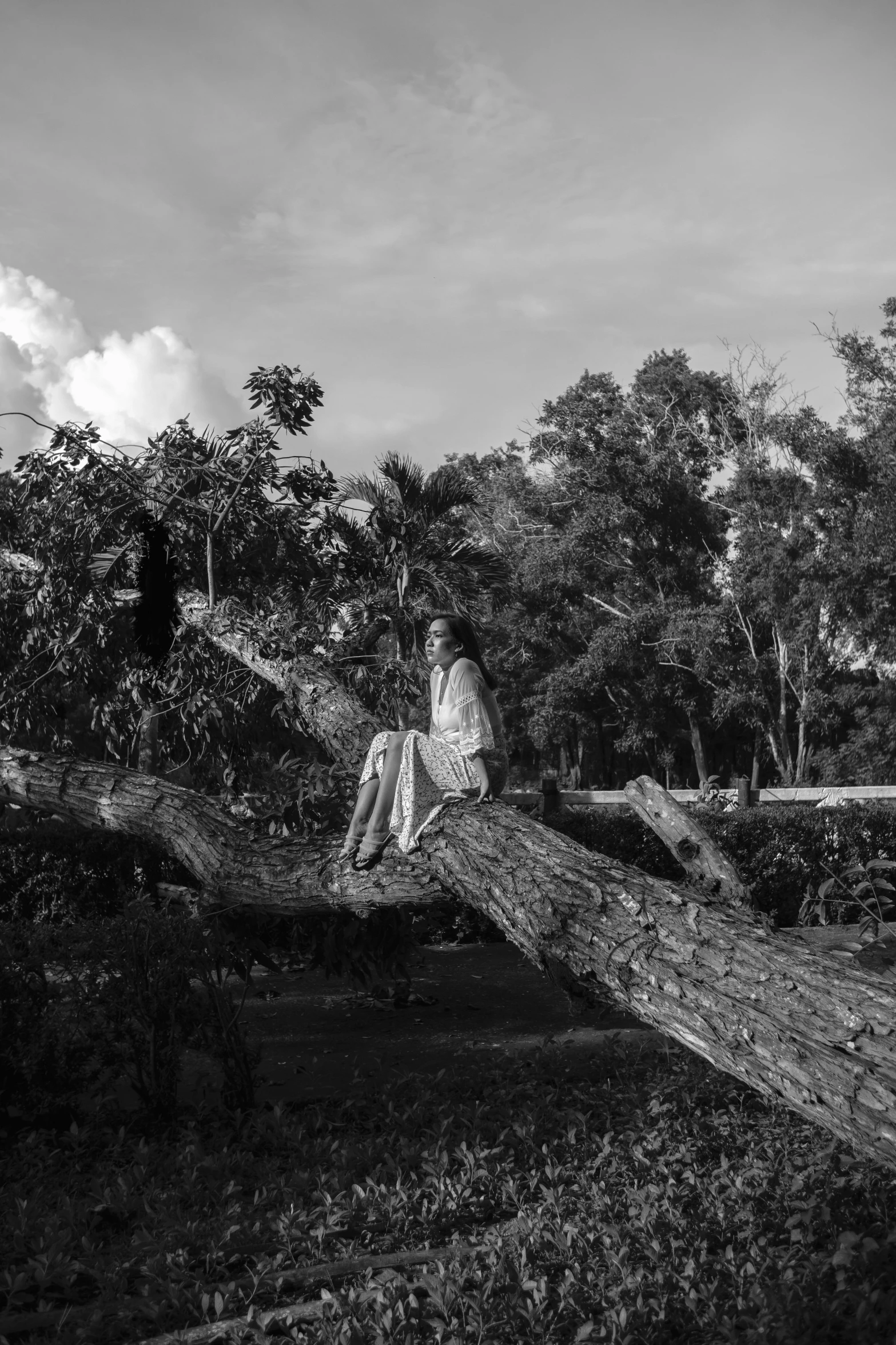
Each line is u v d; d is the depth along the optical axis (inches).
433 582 474.0
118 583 388.5
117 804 277.3
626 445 1375.5
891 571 1170.0
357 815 211.8
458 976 337.4
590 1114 204.8
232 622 340.5
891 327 1235.2
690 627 1327.5
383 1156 181.2
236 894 243.8
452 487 538.0
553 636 1505.9
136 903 220.2
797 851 439.2
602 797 488.1
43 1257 137.3
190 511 377.4
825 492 1224.8
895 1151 119.8
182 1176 174.1
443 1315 128.3
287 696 328.8
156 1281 136.9
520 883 178.7
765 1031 137.5
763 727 1391.5
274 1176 174.4
